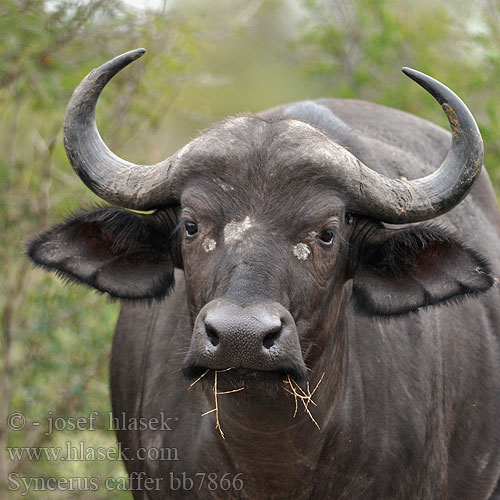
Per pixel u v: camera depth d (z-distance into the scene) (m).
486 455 26.00
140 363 24.89
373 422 22.22
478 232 27.00
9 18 33.34
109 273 21.78
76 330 34.53
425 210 20.45
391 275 21.45
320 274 19.38
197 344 17.72
